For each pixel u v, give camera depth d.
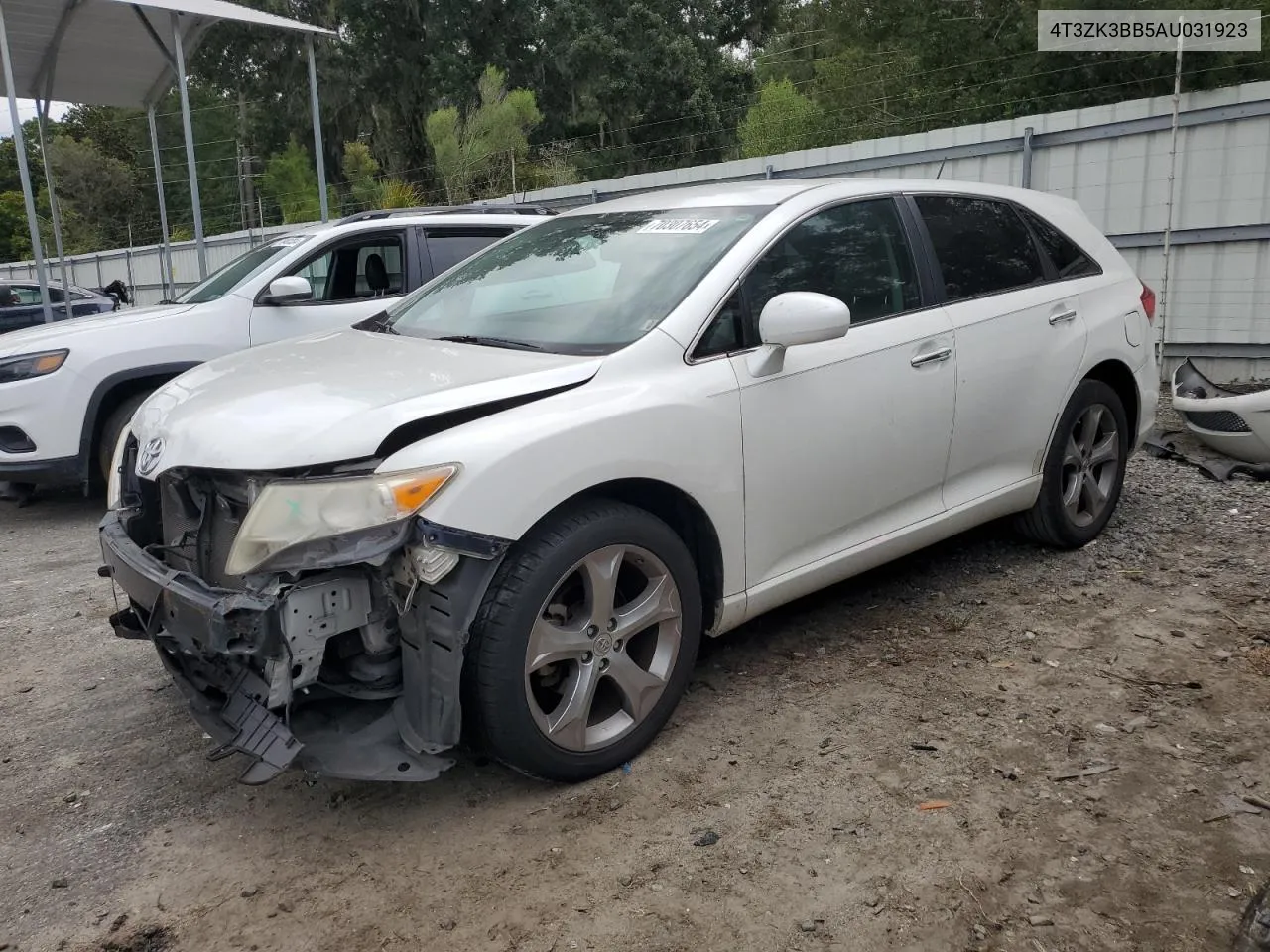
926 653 3.93
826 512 3.69
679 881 2.66
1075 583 4.55
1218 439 6.27
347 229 7.30
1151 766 3.08
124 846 2.94
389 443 2.84
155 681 4.05
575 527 2.95
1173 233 9.03
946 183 4.43
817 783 3.07
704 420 3.26
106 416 6.55
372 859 2.82
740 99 34.88
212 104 35.81
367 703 3.04
